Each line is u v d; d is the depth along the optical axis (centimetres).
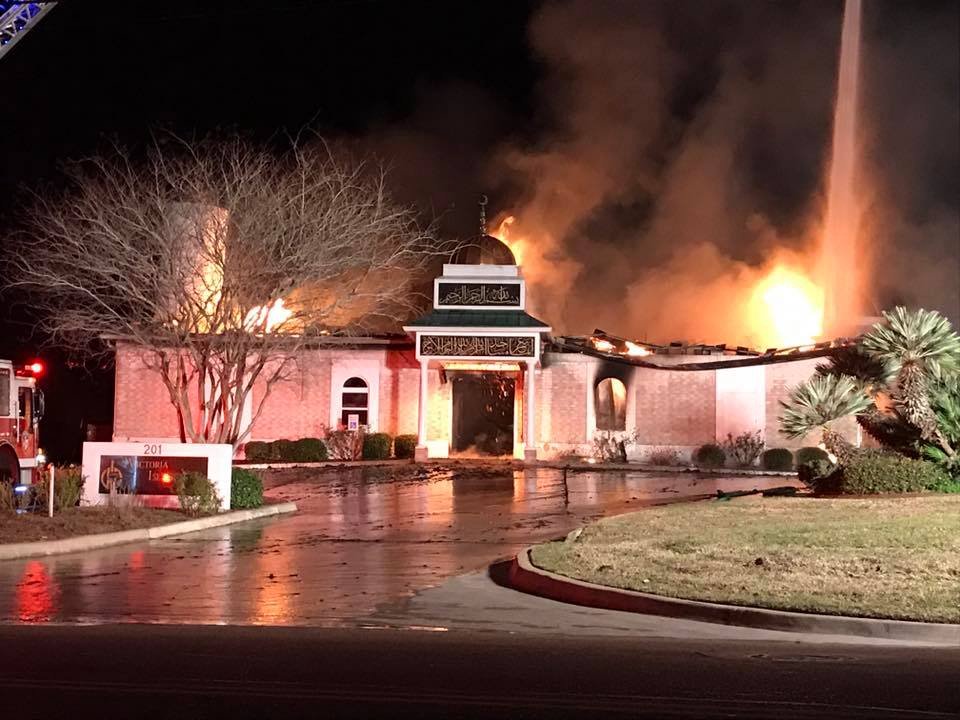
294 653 925
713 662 898
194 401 3688
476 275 3588
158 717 707
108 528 1873
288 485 2934
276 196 2862
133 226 2758
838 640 1015
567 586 1276
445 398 3744
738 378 3575
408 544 1836
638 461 3575
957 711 738
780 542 1525
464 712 722
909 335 2231
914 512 1775
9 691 778
